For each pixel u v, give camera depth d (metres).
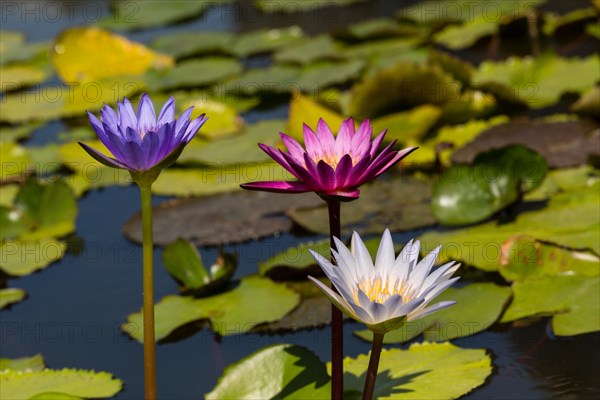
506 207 3.23
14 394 2.42
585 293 2.69
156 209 3.73
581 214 3.13
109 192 4.09
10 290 3.18
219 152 4.20
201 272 3.02
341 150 1.99
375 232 3.32
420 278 1.84
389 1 6.98
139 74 5.53
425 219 3.38
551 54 4.71
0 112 5.00
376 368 1.86
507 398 2.29
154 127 1.97
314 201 3.66
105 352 2.75
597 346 2.51
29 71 5.72
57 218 3.71
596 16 5.50
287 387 2.20
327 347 2.64
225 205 3.71
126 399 2.45
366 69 5.34
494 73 4.97
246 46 6.02
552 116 4.30
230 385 2.22
